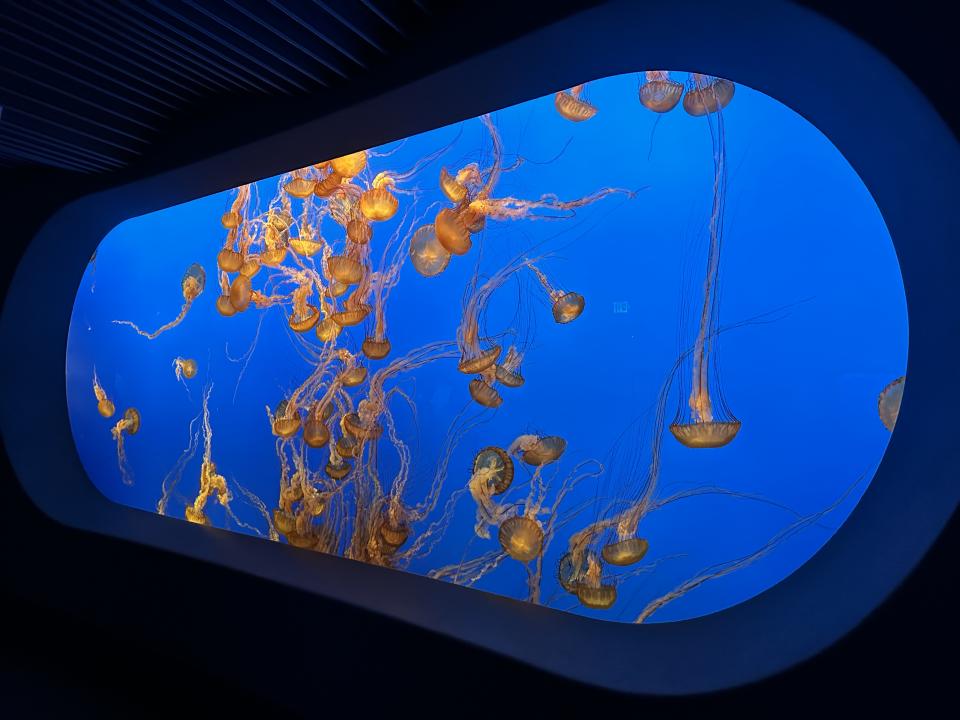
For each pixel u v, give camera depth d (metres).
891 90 1.36
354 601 2.24
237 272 5.08
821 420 3.87
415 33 2.00
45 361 3.75
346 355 4.84
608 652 1.89
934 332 1.50
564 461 4.54
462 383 4.77
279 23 1.93
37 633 3.17
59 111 2.67
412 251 4.57
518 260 4.64
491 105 2.18
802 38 1.44
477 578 4.67
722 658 1.72
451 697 1.95
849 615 1.47
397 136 2.47
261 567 2.62
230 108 2.61
